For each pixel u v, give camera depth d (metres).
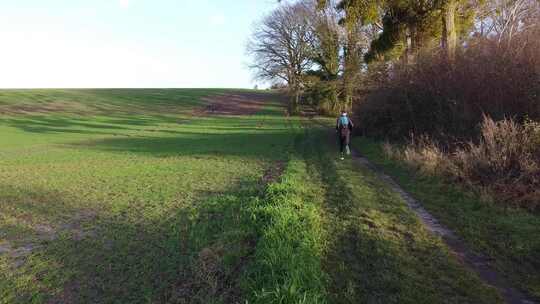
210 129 37.88
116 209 9.80
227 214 8.55
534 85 11.20
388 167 13.68
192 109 66.12
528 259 5.80
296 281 4.78
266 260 5.45
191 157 19.33
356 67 42.69
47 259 6.72
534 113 11.20
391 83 19.41
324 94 48.41
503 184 8.87
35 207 10.21
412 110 17.31
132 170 15.75
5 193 11.88
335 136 26.31
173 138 30.19
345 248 6.39
